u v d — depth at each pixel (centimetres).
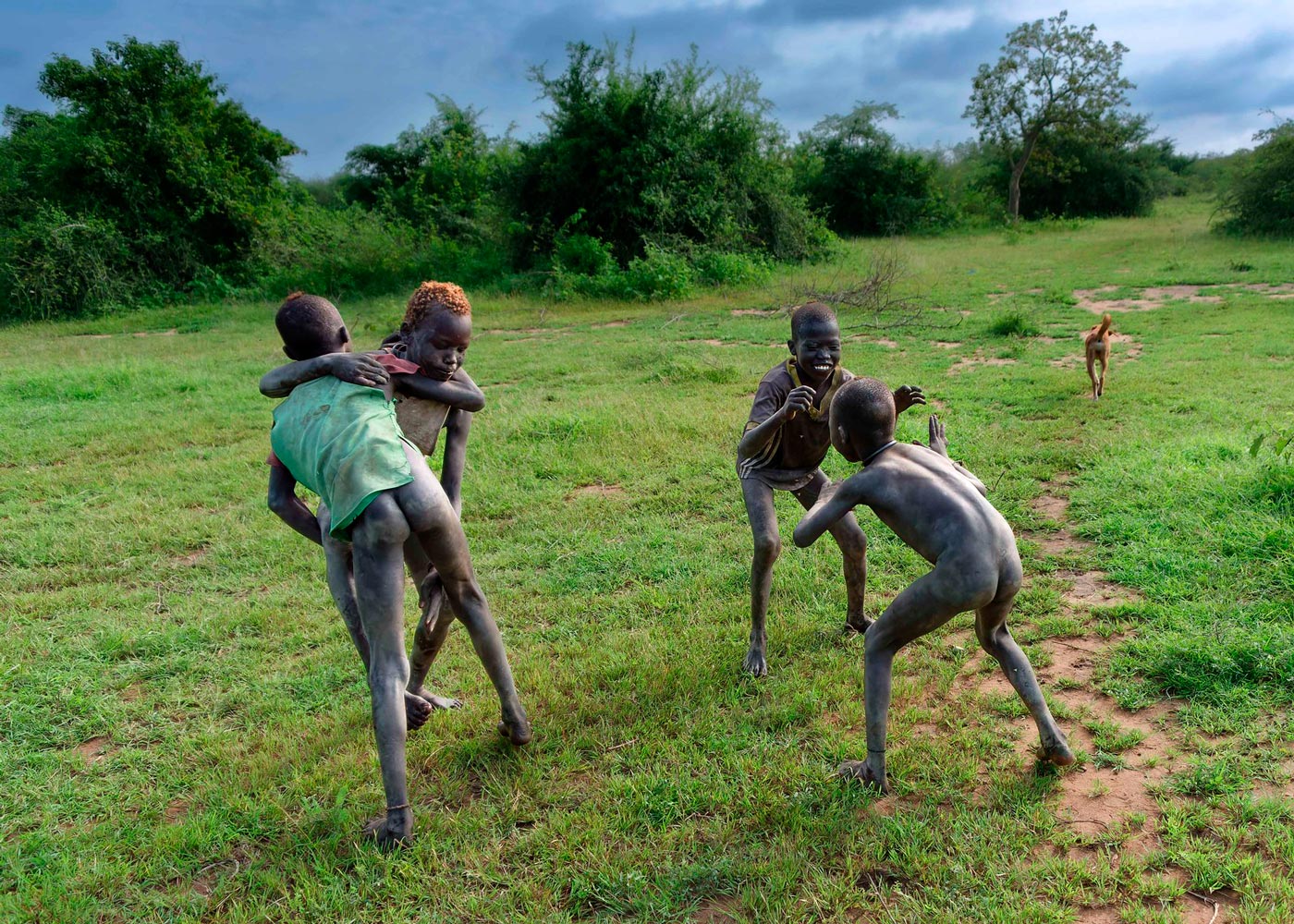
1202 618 466
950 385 1066
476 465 845
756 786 367
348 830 355
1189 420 833
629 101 2542
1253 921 282
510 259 2677
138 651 520
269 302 2548
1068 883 305
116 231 2545
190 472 855
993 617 364
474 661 493
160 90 2736
